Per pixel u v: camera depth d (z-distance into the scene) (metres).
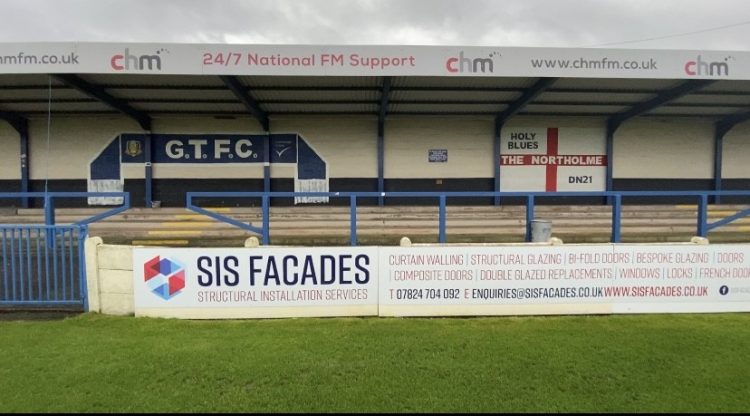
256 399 3.30
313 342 4.39
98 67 8.16
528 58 8.63
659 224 11.14
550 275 5.31
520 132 12.94
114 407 3.18
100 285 5.29
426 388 3.47
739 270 5.43
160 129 12.49
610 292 5.36
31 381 3.54
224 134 12.59
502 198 12.97
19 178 12.47
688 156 13.23
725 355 4.08
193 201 12.55
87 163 12.50
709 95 10.96
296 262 5.18
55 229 5.42
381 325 4.93
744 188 13.40
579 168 13.08
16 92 10.44
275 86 10.11
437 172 12.92
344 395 3.37
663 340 4.45
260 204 12.68
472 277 5.28
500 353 4.12
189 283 5.13
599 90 10.61
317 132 12.73
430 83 10.04
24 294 5.60
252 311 5.18
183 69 8.27
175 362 3.90
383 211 11.20
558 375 3.69
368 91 10.52
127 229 10.88
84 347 4.23
